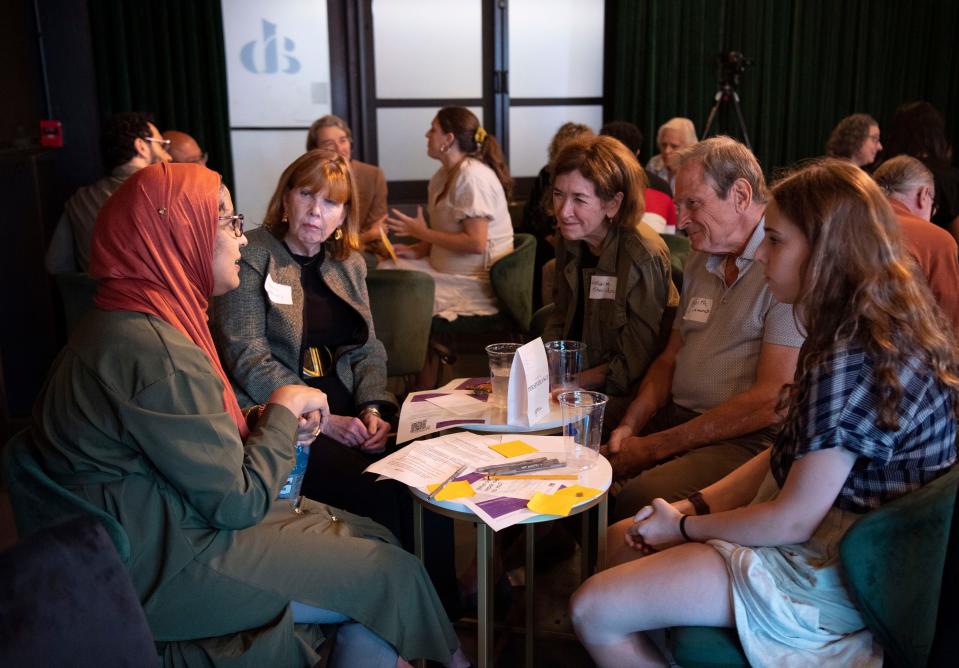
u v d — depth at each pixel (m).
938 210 4.22
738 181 2.07
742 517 1.58
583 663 2.19
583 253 2.63
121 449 1.49
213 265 1.69
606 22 6.17
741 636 1.48
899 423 1.43
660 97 6.16
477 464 1.84
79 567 1.19
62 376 1.52
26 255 4.04
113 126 3.71
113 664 1.20
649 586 1.57
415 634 1.72
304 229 2.39
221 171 5.62
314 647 1.65
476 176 3.91
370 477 2.25
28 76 4.32
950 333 1.51
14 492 1.51
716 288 2.25
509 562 2.62
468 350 5.17
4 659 1.09
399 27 5.86
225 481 1.52
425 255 4.41
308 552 1.65
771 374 2.05
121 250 1.56
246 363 2.33
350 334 2.60
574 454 1.83
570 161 2.42
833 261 1.49
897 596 1.41
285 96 5.78
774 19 6.25
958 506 1.37
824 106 6.44
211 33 5.42
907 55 6.50
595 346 2.55
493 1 5.96
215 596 1.54
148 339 1.51
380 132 5.99
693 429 2.14
